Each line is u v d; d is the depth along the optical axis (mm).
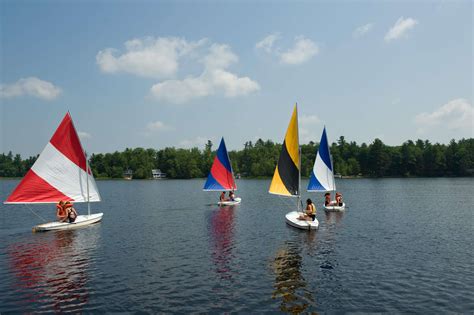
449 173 156500
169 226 32438
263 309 13273
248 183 139500
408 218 36219
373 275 17188
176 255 21438
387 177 165500
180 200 62656
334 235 27172
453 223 32938
